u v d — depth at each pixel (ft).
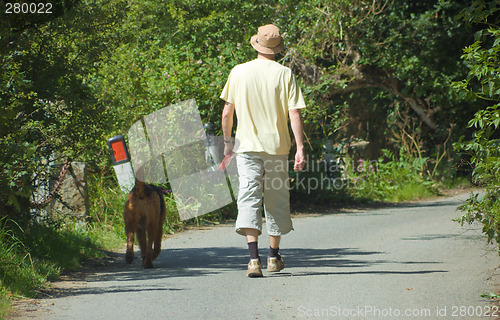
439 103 128.88
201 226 72.18
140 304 32.19
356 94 134.10
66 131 43.98
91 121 45.42
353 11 107.65
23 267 37.47
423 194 114.73
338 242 57.06
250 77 39.88
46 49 44.39
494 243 51.42
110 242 56.44
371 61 116.88
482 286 35.76
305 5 103.04
